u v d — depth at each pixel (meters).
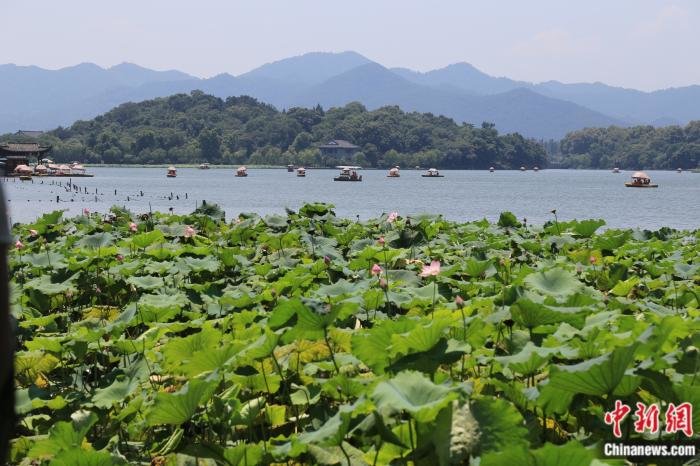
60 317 10.07
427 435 4.87
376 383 5.24
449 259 13.86
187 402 5.42
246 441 6.13
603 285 11.77
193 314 9.56
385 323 6.17
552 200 102.12
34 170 184.75
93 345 8.11
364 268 12.53
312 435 4.86
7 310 2.78
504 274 11.54
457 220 58.78
